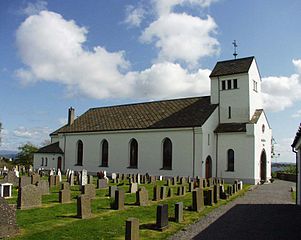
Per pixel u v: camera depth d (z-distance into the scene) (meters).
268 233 12.93
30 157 72.69
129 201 20.28
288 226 14.13
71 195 22.14
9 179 27.02
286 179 46.22
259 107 42.66
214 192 21.06
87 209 15.09
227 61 43.28
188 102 44.97
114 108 52.97
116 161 45.50
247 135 37.84
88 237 11.69
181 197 22.78
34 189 17.17
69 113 55.22
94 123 50.59
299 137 17.69
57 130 60.25
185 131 38.94
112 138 46.31
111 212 16.50
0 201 11.45
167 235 12.47
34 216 14.78
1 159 74.31
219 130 39.97
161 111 45.19
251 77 40.62
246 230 13.38
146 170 41.97
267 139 42.09
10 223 11.68
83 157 49.59
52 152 52.38
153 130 41.72
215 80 42.38
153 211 16.97
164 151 41.03
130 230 10.88
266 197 24.17
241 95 40.22
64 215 15.20
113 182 32.75
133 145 44.44
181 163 38.84
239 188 30.44
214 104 41.91
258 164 38.56
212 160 39.50
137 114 47.47
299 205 19.83
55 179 28.64
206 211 17.61
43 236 11.56
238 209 18.41
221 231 13.18
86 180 28.88
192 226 14.03
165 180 36.91
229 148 39.06
